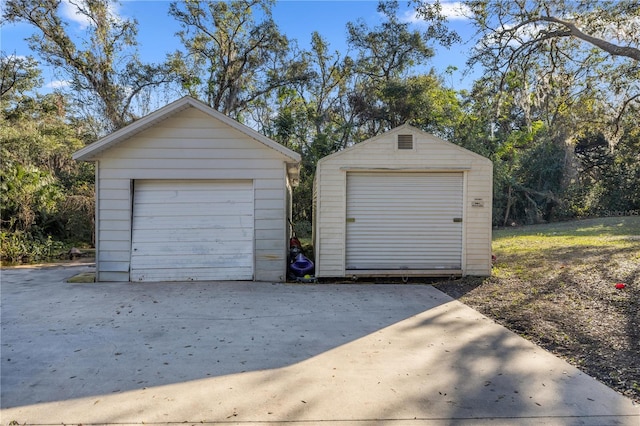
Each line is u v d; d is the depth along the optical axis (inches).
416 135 330.6
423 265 334.3
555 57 515.8
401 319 214.8
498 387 131.6
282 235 327.6
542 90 546.9
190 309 234.5
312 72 836.0
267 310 233.3
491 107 616.7
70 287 297.0
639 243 453.7
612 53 416.5
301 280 326.3
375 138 329.7
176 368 147.5
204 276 324.2
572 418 112.1
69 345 172.2
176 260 323.0
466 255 332.2
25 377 139.3
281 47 810.8
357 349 168.1
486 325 202.8
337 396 125.4
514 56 509.0
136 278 318.7
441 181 336.2
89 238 573.9
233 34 794.2
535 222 916.0
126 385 133.1
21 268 393.7
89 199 565.6
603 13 436.8
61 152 703.1
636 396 124.9
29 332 190.2
